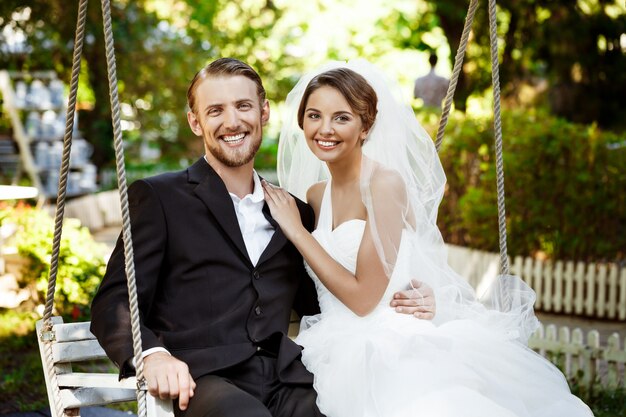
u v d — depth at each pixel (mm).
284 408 3150
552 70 13961
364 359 3084
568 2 13305
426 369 3023
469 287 3633
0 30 14172
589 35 13352
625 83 13547
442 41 18422
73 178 15305
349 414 3049
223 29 20062
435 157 3676
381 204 3373
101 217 15352
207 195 3268
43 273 7367
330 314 3418
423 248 3574
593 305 8766
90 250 7766
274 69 20391
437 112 10258
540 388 3158
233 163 3311
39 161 14609
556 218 8945
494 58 3584
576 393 5527
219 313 3215
